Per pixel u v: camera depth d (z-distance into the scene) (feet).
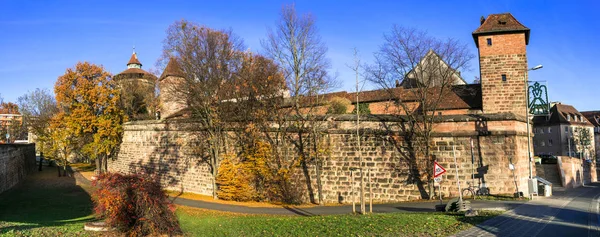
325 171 83.30
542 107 94.63
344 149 82.33
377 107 120.06
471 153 74.28
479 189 73.20
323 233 40.91
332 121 83.61
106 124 137.90
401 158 78.13
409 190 76.74
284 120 87.97
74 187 116.57
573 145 250.37
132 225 43.06
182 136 111.34
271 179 87.92
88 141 143.13
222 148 97.40
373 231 40.47
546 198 73.97
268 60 97.50
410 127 78.43
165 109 138.10
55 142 143.95
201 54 93.71
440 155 75.72
